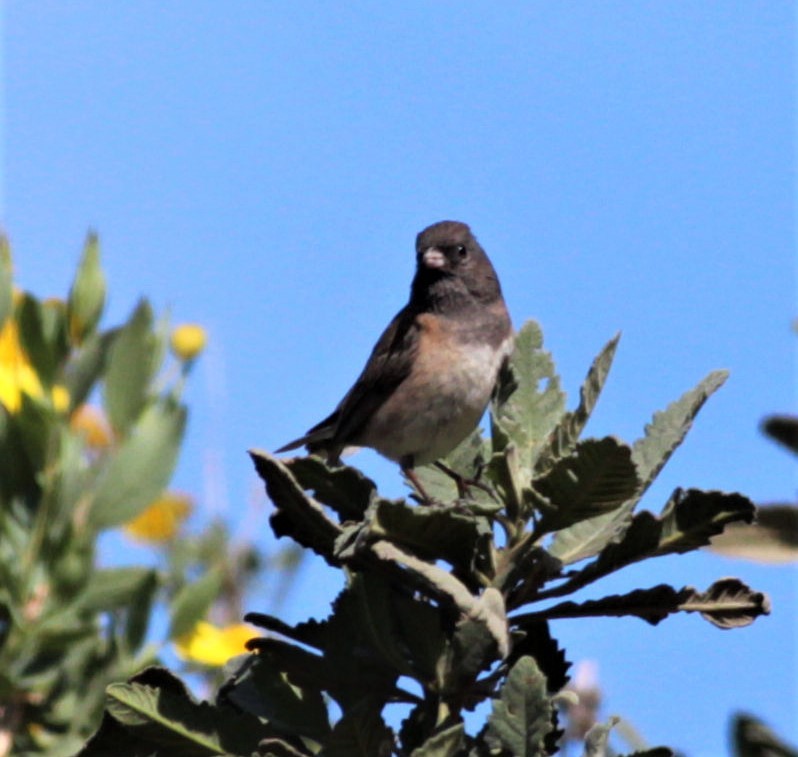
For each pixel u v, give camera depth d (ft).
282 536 15.87
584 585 16.19
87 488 35.01
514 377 19.11
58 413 34.91
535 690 14.05
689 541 15.47
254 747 15.47
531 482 15.30
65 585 33.37
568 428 17.20
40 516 33.91
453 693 14.94
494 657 14.53
